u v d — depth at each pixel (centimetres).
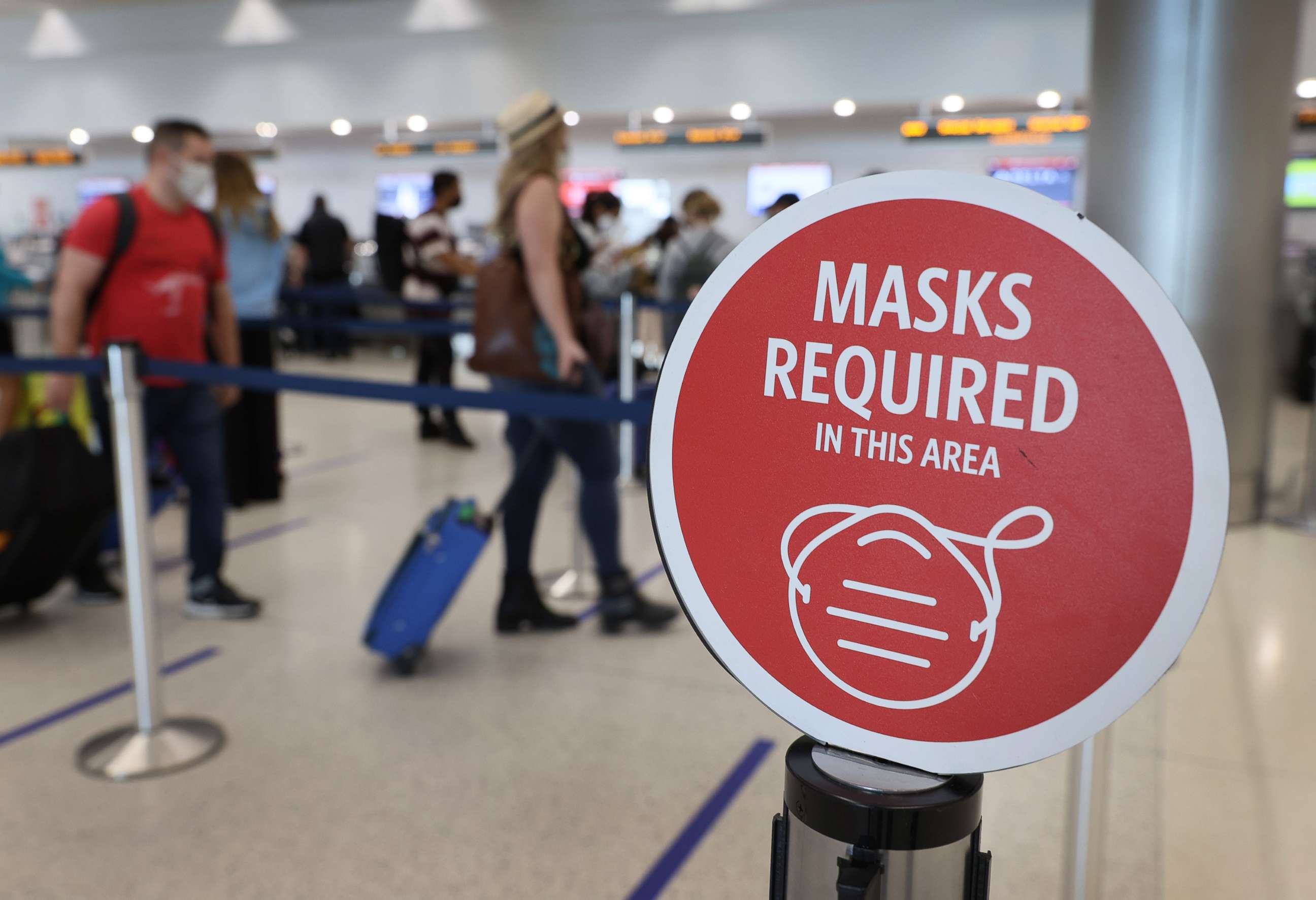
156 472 446
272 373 240
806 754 83
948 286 72
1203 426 65
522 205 269
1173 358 66
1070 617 70
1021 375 70
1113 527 68
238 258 438
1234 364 396
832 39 907
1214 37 381
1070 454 69
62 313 283
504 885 180
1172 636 67
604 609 308
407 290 640
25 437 295
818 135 1264
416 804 208
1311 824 190
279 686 267
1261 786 204
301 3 1073
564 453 296
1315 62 774
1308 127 848
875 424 74
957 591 73
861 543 75
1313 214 1005
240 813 204
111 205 281
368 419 711
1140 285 67
